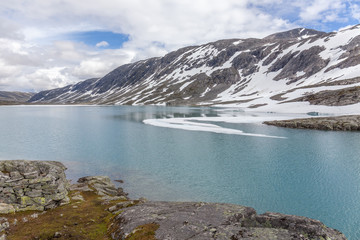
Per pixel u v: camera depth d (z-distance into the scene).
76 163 45.94
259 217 18.67
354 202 29.39
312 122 84.25
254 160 46.69
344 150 53.12
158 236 16.28
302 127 83.88
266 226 17.70
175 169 42.12
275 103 154.12
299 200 30.19
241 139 65.81
